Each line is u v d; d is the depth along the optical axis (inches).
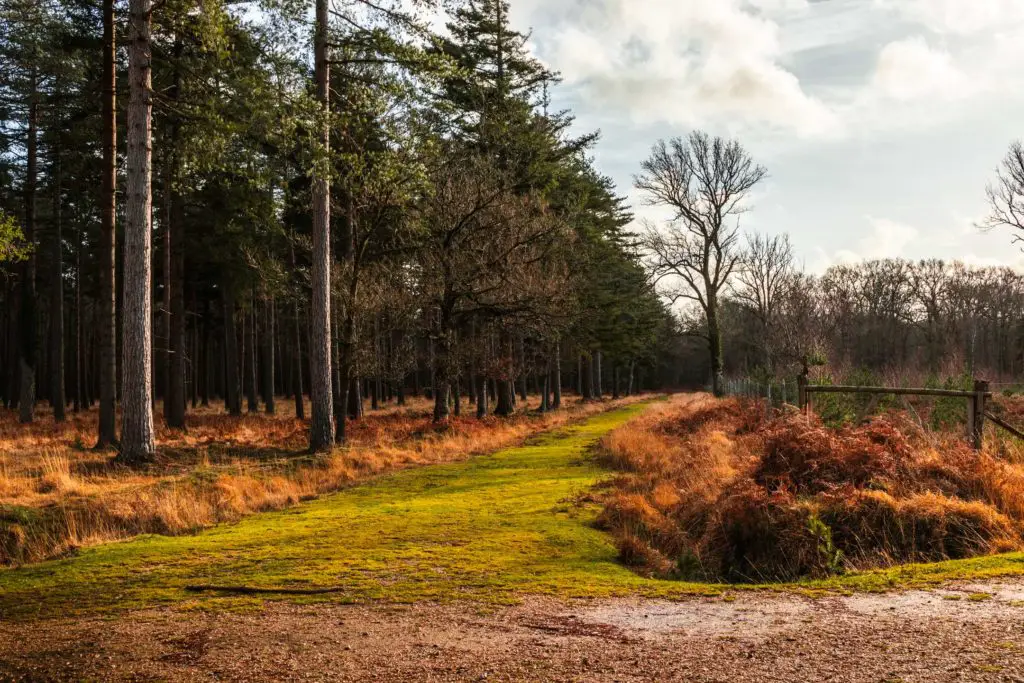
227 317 1352.1
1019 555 258.7
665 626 197.3
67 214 1337.4
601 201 1598.2
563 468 586.6
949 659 159.3
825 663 161.0
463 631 197.8
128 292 601.6
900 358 2445.9
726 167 1771.7
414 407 1761.8
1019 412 639.1
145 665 176.2
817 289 2258.9
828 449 373.7
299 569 277.0
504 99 1214.3
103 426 698.2
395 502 451.2
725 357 3159.5
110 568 291.4
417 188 789.9
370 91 679.7
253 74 601.6
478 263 1016.9
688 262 1800.0
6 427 948.0
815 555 288.5
